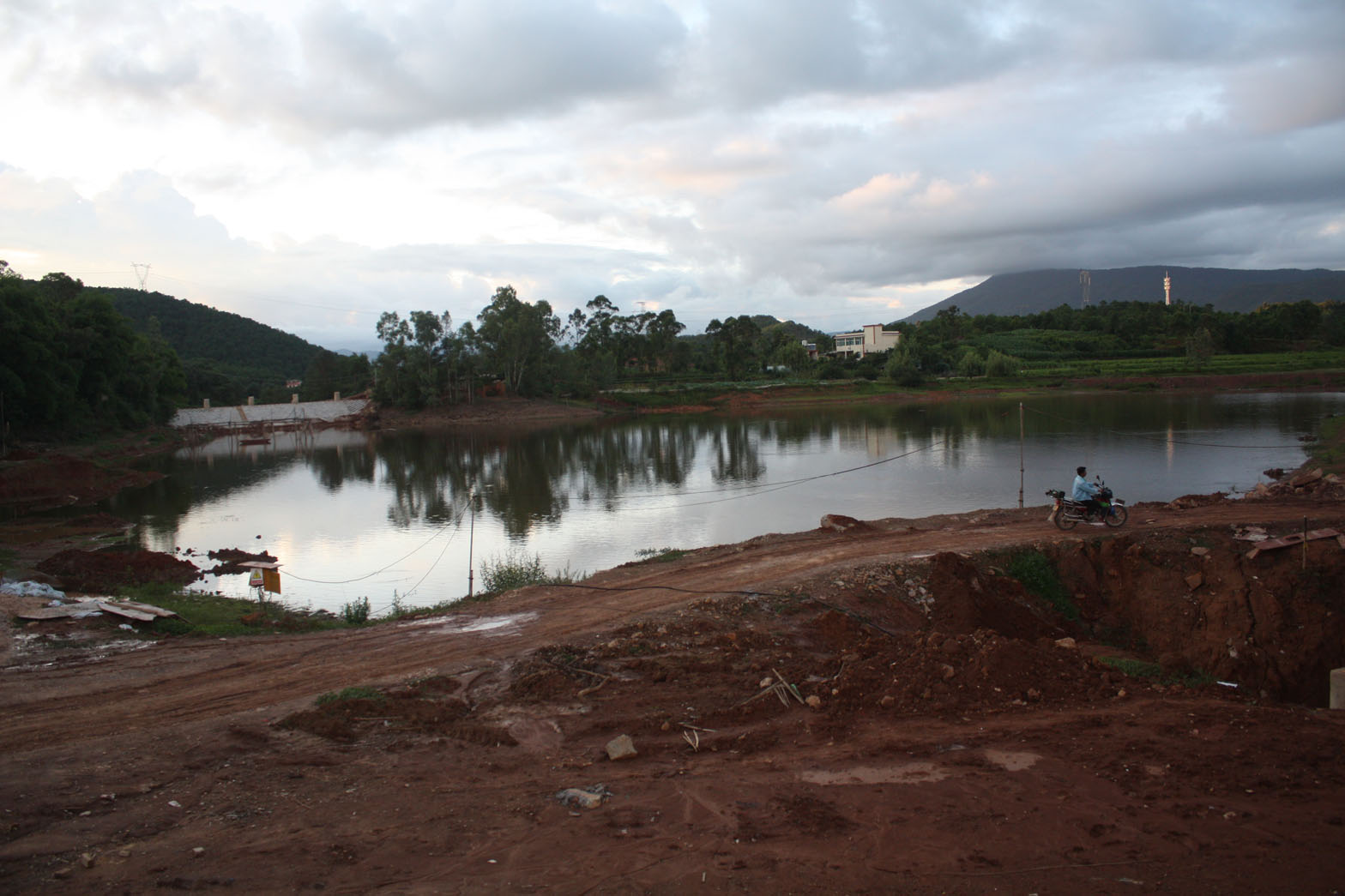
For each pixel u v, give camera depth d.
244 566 26.25
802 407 101.88
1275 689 14.07
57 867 6.28
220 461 62.75
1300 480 22.19
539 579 19.89
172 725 9.81
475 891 5.77
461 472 51.50
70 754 8.78
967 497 33.62
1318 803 6.52
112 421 70.69
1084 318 153.38
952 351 134.12
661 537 28.94
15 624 15.12
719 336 138.50
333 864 6.22
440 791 7.61
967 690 9.30
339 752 8.68
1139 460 41.16
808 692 9.77
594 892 5.70
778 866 5.96
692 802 7.15
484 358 104.69
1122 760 7.52
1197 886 5.48
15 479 41.44
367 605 19.28
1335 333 127.75
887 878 5.75
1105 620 16.23
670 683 10.47
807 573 16.28
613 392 115.56
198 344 161.62
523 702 9.98
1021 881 5.64
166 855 6.43
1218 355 121.81
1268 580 15.08
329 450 70.12
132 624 15.34
